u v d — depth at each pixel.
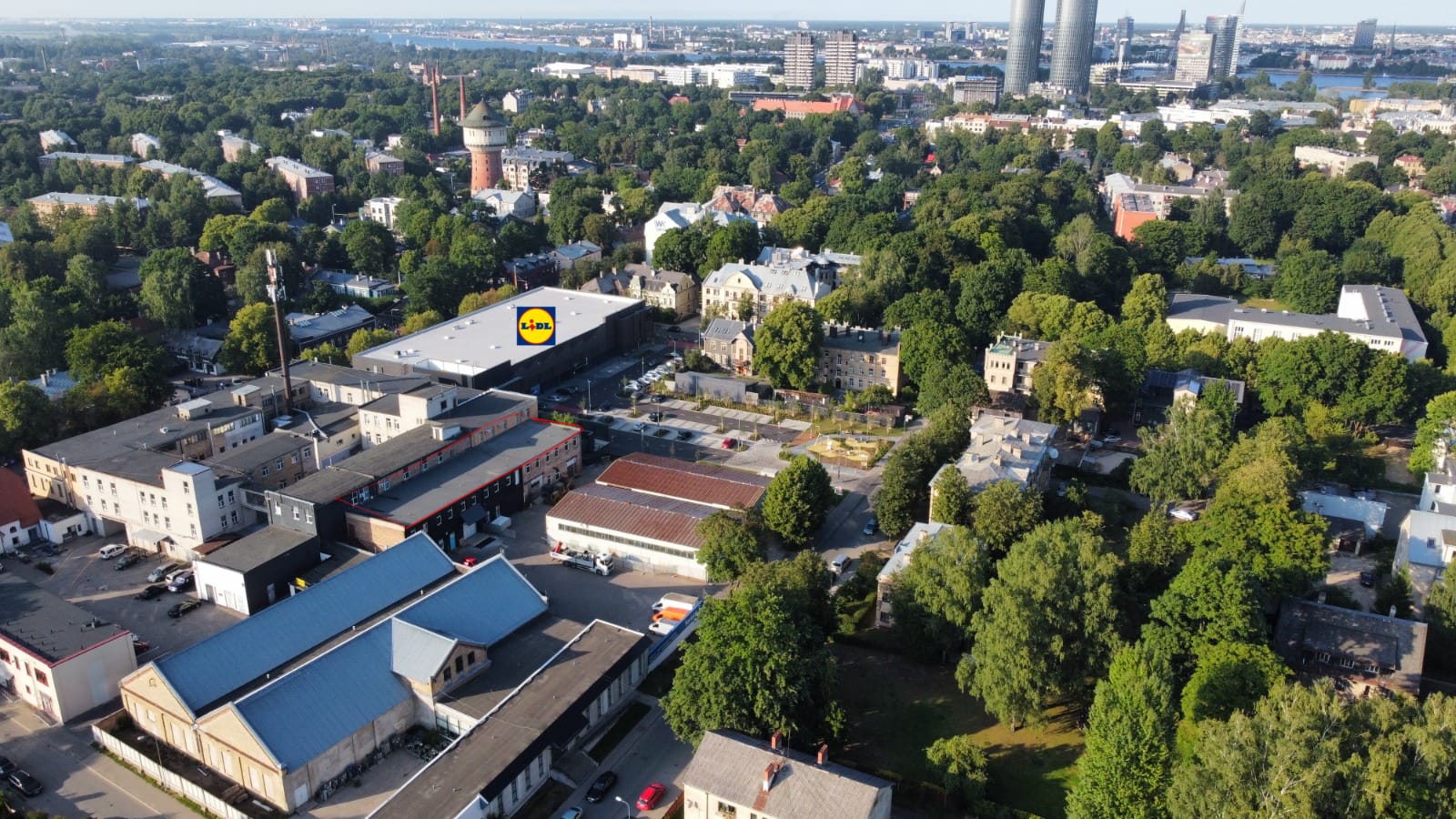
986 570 131.00
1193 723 108.19
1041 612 116.88
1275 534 139.25
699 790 99.38
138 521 164.12
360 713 113.06
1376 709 91.44
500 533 170.50
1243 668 108.56
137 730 119.12
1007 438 174.38
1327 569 140.25
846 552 165.25
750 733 108.75
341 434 192.25
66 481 171.25
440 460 177.12
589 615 146.25
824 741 112.50
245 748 106.31
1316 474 183.50
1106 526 169.88
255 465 172.38
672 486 175.00
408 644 120.88
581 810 107.38
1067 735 119.88
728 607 115.38
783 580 128.12
